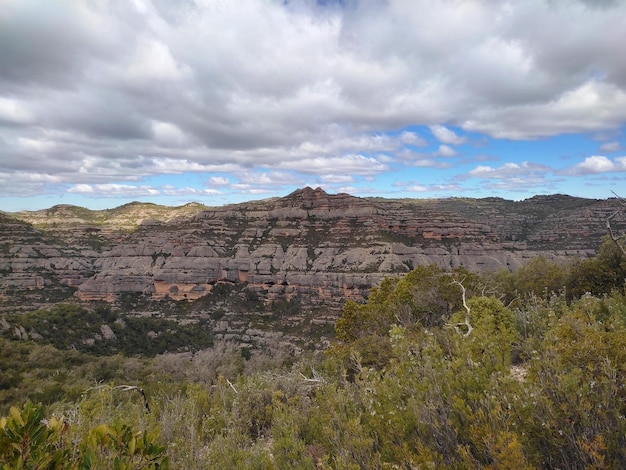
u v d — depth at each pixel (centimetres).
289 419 750
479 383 501
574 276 2520
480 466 401
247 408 993
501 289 2883
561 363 499
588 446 378
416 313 2220
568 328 633
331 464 548
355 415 601
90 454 324
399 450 463
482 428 416
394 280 3067
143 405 1229
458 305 2133
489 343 606
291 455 599
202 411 1053
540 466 419
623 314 971
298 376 1166
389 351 1350
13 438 293
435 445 462
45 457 301
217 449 679
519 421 432
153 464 357
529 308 1188
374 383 587
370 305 2517
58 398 2391
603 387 443
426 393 508
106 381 3250
